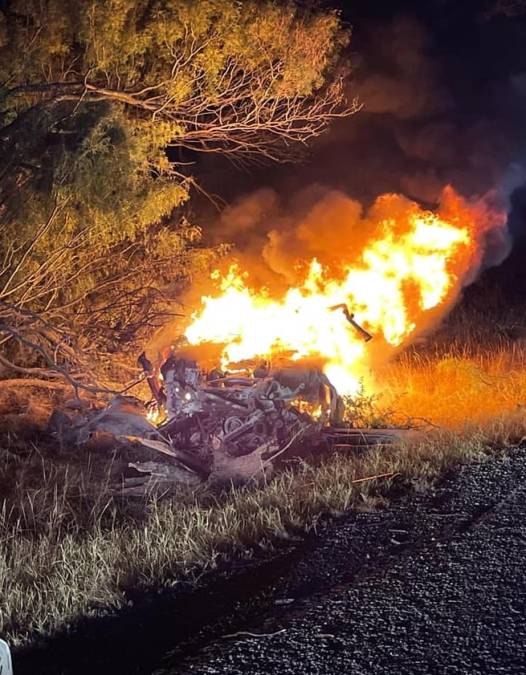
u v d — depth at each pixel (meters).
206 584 5.66
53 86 9.20
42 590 5.67
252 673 4.28
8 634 5.22
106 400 9.27
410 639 4.41
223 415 8.10
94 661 4.87
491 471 6.93
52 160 8.77
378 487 6.91
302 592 5.27
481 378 9.25
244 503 6.75
